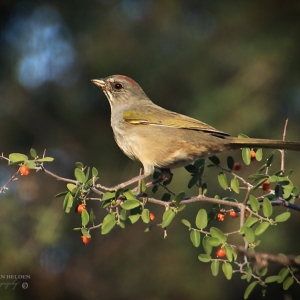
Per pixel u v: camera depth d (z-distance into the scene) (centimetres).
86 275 1305
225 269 640
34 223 1278
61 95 1408
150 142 841
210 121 1330
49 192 1320
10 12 1426
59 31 1428
